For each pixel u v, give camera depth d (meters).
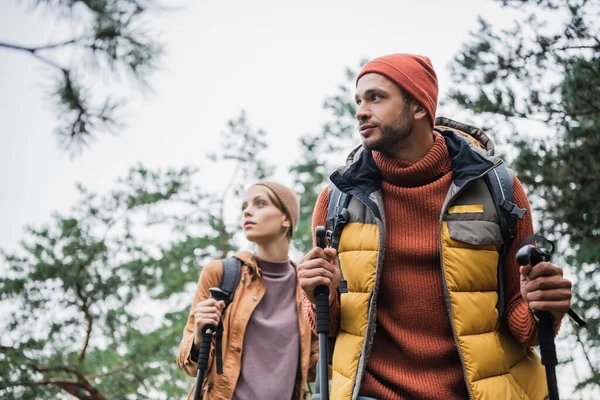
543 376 2.49
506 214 2.44
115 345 9.70
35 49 2.99
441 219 2.43
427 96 2.54
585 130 5.72
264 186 4.20
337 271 2.44
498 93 5.88
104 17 2.95
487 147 2.62
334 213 2.58
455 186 2.45
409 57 2.59
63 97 3.10
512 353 2.44
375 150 2.54
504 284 2.49
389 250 2.49
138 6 2.98
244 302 3.83
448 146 2.60
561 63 5.94
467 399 2.40
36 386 8.65
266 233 4.08
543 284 2.15
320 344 2.35
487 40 6.13
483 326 2.38
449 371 2.42
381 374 2.42
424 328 2.45
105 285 9.39
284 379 3.74
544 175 5.67
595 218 5.65
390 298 2.48
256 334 3.81
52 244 9.62
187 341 3.67
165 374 9.36
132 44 3.00
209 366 3.65
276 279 4.04
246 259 3.96
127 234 10.09
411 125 2.51
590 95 5.66
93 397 8.86
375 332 2.48
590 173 5.68
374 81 2.54
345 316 2.47
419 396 2.38
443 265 2.40
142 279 9.68
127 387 9.09
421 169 2.51
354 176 2.58
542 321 2.17
